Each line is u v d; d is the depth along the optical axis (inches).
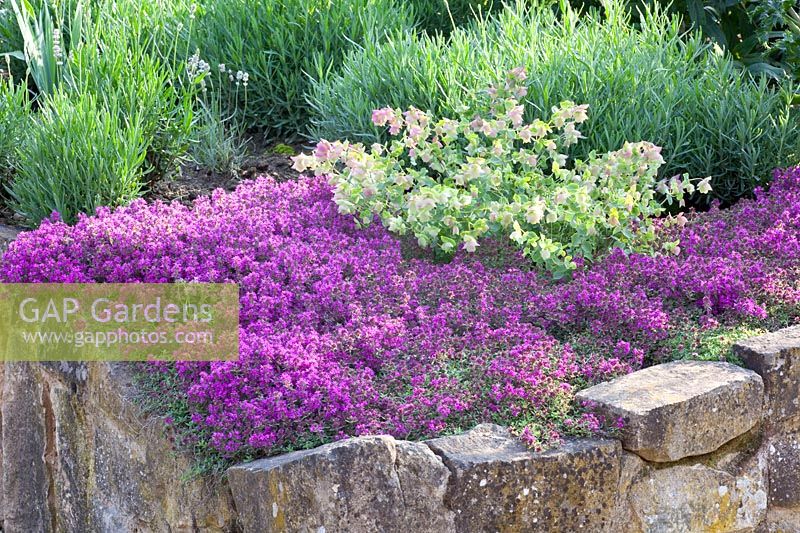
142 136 180.7
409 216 145.9
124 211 155.4
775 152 181.5
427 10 245.8
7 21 225.9
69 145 165.6
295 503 95.2
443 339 118.9
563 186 146.2
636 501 105.1
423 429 104.7
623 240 149.5
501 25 215.0
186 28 224.4
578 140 178.4
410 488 95.6
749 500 113.3
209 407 108.3
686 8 234.5
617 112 178.4
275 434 103.7
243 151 207.8
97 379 127.8
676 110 184.2
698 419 106.3
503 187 154.0
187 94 190.5
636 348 122.0
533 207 134.5
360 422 105.0
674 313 127.6
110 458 126.4
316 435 105.3
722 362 116.7
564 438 103.3
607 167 145.7
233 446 103.2
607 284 133.6
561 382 112.9
